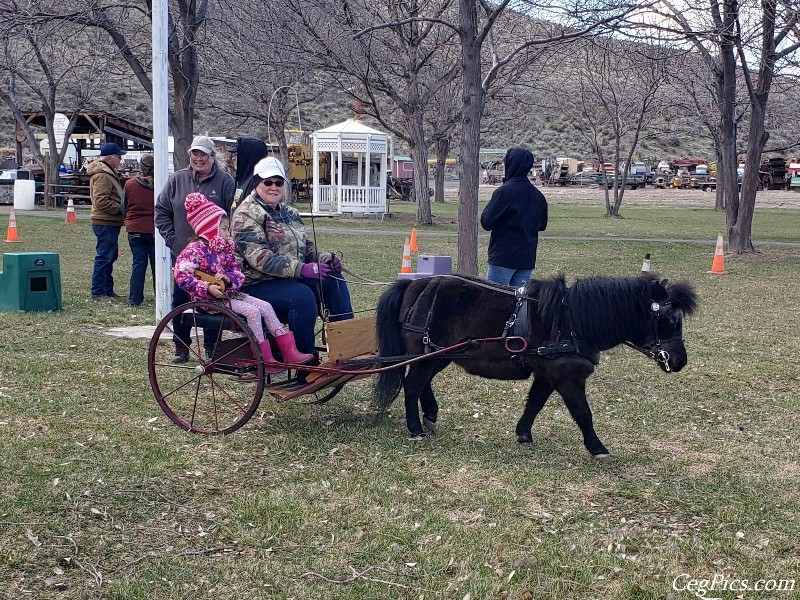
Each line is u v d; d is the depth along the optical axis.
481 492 6.00
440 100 33.44
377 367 7.11
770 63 21.08
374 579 4.69
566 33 14.02
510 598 4.54
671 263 21.19
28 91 56.38
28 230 25.48
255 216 7.16
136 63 19.86
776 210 48.16
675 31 15.01
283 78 23.75
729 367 10.23
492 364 6.84
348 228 30.55
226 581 4.61
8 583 4.48
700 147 88.31
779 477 6.56
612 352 10.96
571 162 73.56
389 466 6.46
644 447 7.23
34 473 5.92
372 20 25.94
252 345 6.89
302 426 7.40
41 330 10.74
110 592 4.45
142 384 8.43
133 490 5.75
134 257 12.73
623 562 4.98
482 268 18.22
